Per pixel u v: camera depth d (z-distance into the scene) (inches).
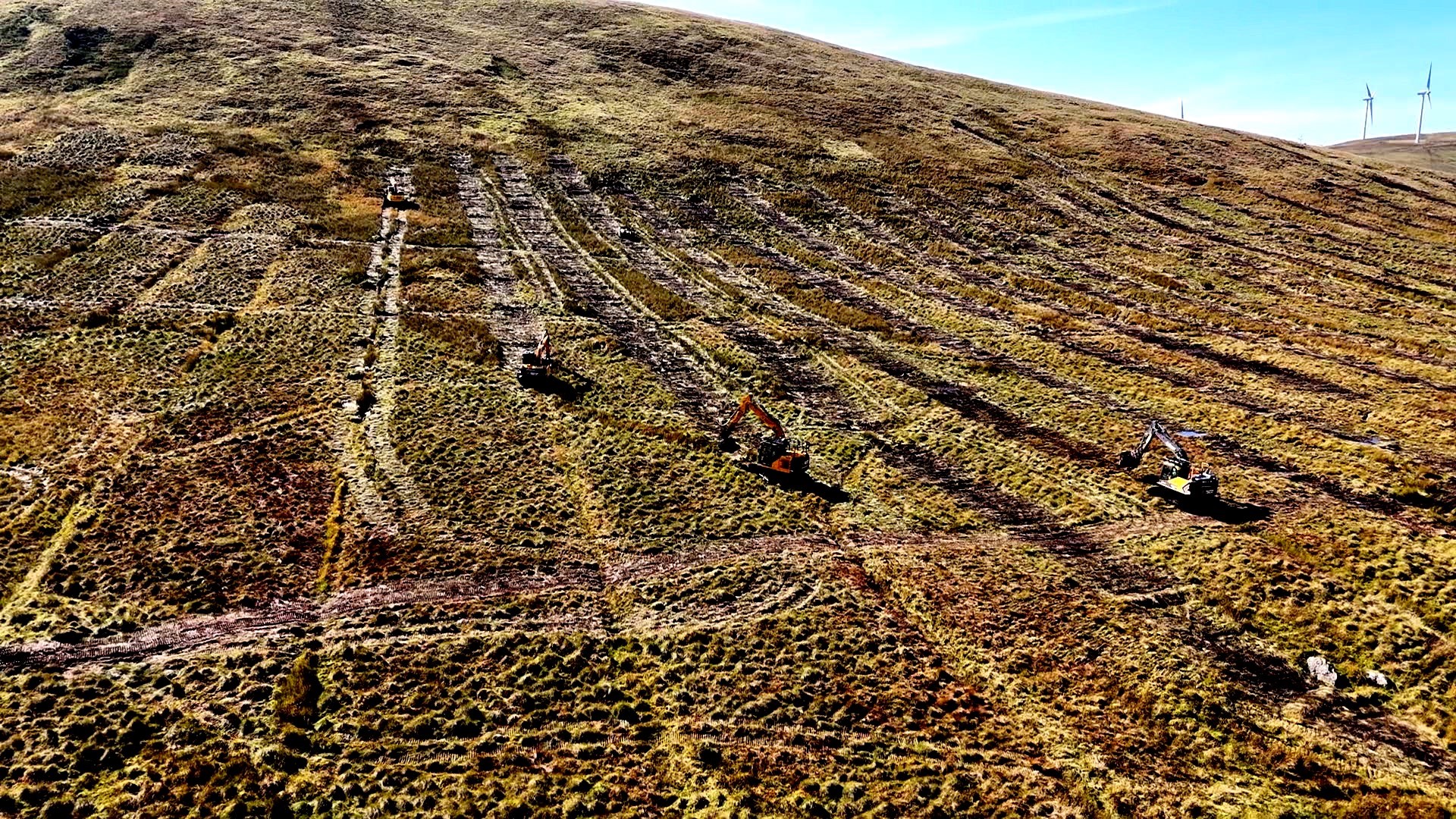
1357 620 979.9
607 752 780.6
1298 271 2564.0
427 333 1835.6
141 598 965.2
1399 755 800.3
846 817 711.1
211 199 2507.4
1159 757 797.2
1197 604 1034.1
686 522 1213.1
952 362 1884.8
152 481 1215.6
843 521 1241.4
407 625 953.5
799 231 2751.0
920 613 1019.3
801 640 954.7
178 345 1689.2
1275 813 718.5
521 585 1050.7
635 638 957.2
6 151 2672.2
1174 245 2758.4
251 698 816.9
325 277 2092.8
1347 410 1610.5
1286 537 1157.1
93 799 673.6
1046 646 956.0
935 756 791.7
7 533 1069.8
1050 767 780.0
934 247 2667.3
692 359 1854.1
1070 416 1606.8
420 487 1262.3
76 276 1977.1
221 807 675.4
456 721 804.0
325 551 1089.4
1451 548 1103.6
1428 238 2881.4
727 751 788.6
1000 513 1273.4
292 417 1450.5
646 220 2738.7
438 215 2593.5
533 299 2107.5
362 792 707.4
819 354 1914.4
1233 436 1505.9
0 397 1435.8
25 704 779.4
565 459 1376.7
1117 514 1257.4
